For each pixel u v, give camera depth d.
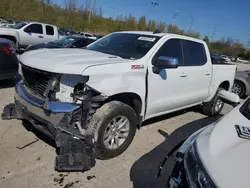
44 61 3.05
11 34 12.20
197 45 4.89
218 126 2.30
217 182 1.63
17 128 3.95
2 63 5.54
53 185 2.77
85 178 2.96
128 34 4.44
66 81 2.89
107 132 3.24
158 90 3.92
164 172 3.29
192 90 4.79
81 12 50.03
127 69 3.35
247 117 2.38
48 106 2.85
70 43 11.12
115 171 3.17
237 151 1.84
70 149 2.89
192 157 2.00
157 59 3.81
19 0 44.19
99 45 4.41
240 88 8.72
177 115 5.67
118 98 3.47
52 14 47.09
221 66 5.56
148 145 3.96
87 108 2.90
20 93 3.35
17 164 3.06
